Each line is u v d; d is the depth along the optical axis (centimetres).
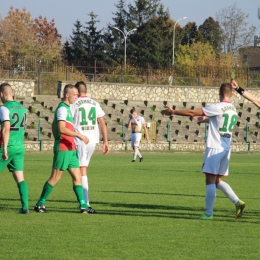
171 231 1984
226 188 2244
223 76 10781
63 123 2311
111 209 2552
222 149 2217
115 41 19525
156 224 2130
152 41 17900
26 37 16312
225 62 16238
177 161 6450
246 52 18938
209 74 10750
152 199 2966
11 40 16200
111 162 6112
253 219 2302
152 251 1661
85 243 1766
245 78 10931
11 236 1866
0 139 2306
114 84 9794
